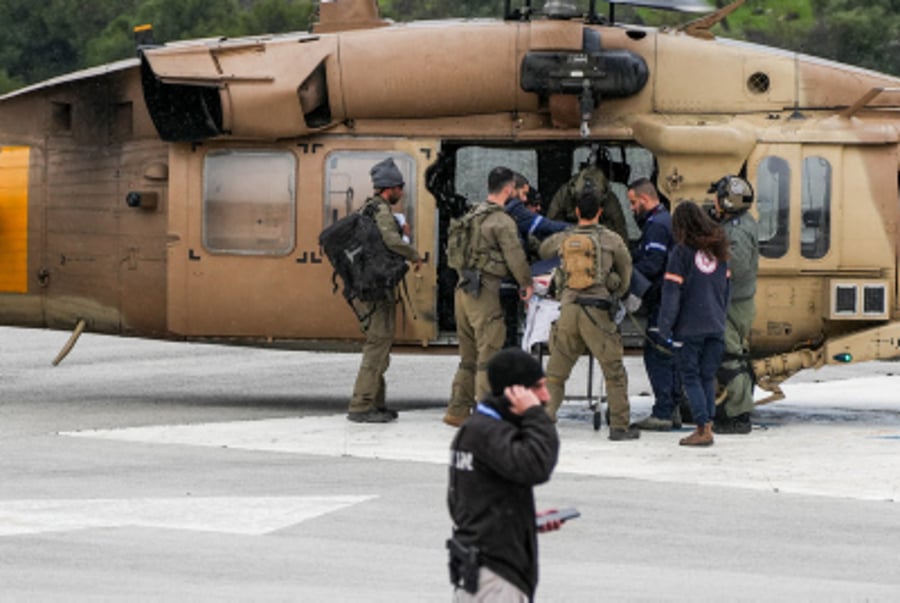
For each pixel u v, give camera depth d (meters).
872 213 44.75
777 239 44.72
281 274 45.91
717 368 41.16
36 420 45.88
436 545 29.98
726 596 26.73
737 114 45.28
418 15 144.88
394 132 45.50
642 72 44.84
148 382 60.03
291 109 44.97
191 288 46.28
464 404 43.28
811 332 45.25
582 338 41.03
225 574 27.69
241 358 71.81
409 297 45.47
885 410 51.09
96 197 47.94
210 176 46.09
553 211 44.91
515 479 19.83
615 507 33.56
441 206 47.56
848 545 30.50
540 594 26.72
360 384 44.50
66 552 29.17
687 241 39.97
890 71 145.00
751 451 40.44
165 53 45.00
